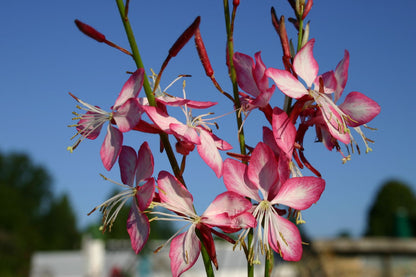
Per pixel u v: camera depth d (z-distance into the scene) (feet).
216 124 0.54
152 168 0.51
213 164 0.51
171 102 0.53
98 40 0.50
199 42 0.56
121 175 0.54
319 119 0.54
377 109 0.55
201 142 0.52
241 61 0.55
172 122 0.52
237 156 0.53
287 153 0.51
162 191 0.51
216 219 0.50
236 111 0.55
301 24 0.57
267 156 0.51
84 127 0.54
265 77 0.52
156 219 0.51
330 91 0.56
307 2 0.57
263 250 0.50
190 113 0.54
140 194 0.51
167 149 0.52
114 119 0.51
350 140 0.56
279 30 0.56
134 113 0.50
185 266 0.50
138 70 0.50
